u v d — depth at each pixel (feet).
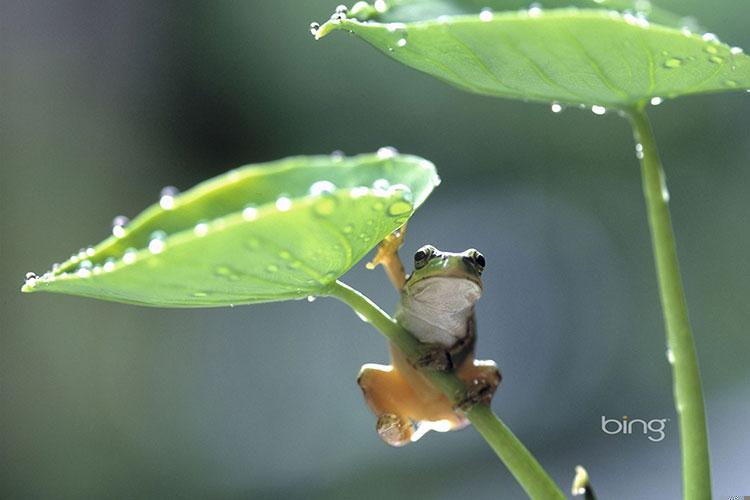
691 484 2.51
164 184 6.86
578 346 6.40
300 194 2.51
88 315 6.18
